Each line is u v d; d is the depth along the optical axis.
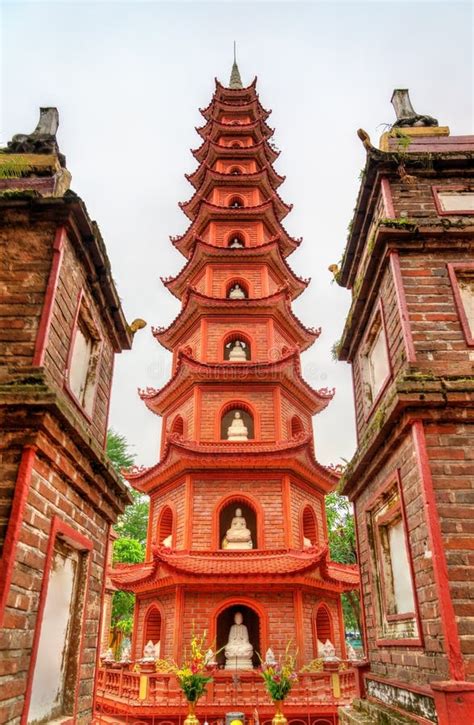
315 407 26.52
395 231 9.10
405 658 7.74
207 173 31.20
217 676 17.67
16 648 5.86
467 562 6.70
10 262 7.86
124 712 17.56
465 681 6.07
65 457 7.32
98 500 8.80
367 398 10.95
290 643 18.81
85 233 8.58
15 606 5.89
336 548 37.06
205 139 34.56
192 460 21.83
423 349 8.27
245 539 21.33
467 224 9.13
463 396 7.43
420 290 8.79
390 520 9.12
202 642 18.75
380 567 9.38
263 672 16.48
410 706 7.39
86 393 9.48
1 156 9.59
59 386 7.72
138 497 47.44
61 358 7.87
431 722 6.62
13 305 7.52
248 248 27.64
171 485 23.23
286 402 24.78
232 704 16.81
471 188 10.04
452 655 6.21
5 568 5.74
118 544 38.28
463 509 7.00
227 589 19.61
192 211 32.41
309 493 23.53
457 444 7.38
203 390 24.31
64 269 8.12
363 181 10.54
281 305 26.25
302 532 22.06
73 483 7.65
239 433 23.62
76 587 8.15
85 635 8.13
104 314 10.06
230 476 22.19
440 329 8.45
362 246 11.52
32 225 8.16
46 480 6.85
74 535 7.69
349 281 12.54
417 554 7.36
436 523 6.88
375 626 9.30
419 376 7.73
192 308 26.61
